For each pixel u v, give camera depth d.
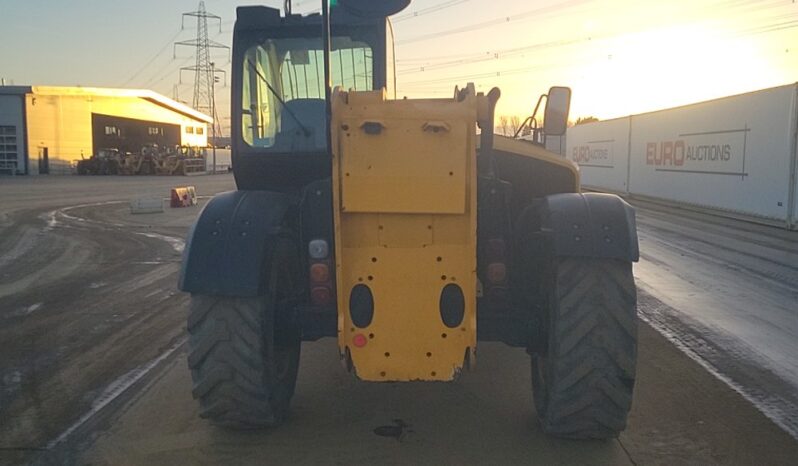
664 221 19.28
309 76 5.23
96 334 7.29
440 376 4.05
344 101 3.86
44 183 39.69
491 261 4.37
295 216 4.78
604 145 32.22
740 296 9.23
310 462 4.23
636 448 4.44
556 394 4.20
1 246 14.14
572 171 5.23
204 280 4.15
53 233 16.27
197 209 22.70
